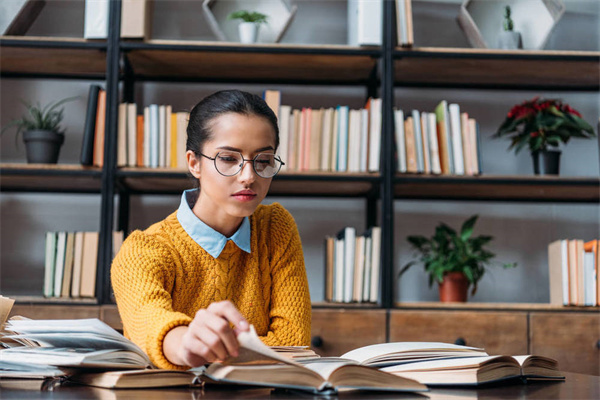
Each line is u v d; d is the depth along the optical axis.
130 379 0.73
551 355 2.29
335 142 2.41
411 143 2.43
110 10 2.39
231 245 1.17
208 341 0.70
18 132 2.61
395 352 0.86
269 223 1.28
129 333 0.95
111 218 2.32
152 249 1.07
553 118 2.48
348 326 2.27
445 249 2.48
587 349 2.30
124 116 2.38
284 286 1.23
